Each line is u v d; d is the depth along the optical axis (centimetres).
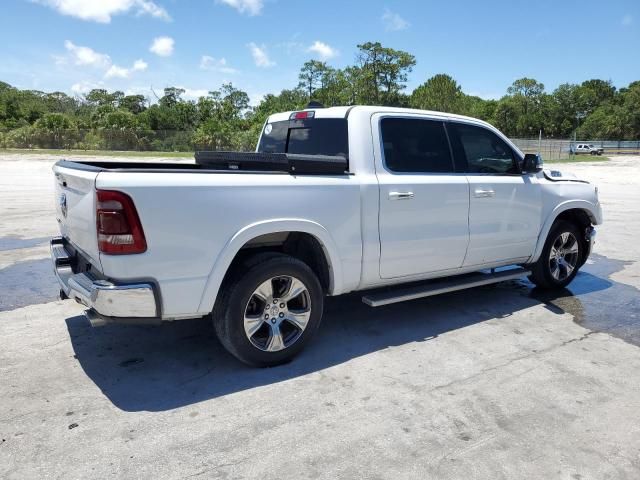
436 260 467
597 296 583
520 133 11075
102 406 332
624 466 278
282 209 371
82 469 268
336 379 373
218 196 345
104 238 319
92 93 10719
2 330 457
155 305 331
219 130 5256
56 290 575
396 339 449
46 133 4931
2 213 1108
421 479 265
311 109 477
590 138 10131
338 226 399
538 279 587
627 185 2103
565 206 568
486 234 499
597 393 357
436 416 324
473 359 409
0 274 637
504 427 313
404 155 448
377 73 7119
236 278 364
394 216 430
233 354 379
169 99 9306
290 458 281
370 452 287
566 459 283
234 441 296
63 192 397
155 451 285
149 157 4059
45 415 320
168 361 401
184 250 337
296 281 386
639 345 443
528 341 448
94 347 424
